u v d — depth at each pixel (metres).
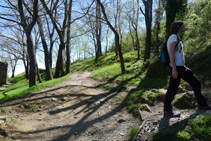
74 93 7.93
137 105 5.30
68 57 19.59
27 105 6.13
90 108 5.93
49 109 5.96
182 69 3.16
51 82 10.95
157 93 5.92
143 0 13.87
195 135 2.51
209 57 6.89
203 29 9.50
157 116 3.88
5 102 6.57
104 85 9.62
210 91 4.62
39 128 4.41
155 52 17.56
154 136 2.92
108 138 3.61
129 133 3.51
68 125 4.57
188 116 3.18
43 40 16.42
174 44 3.08
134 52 28.28
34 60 10.74
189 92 4.88
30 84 10.62
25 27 9.48
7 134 3.78
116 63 22.28
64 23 13.79
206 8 9.80
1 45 17.11
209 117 2.69
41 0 8.18
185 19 11.58
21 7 9.58
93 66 25.81
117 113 5.20
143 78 9.72
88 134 3.92
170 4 10.15
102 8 10.81
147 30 13.63
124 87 8.22
